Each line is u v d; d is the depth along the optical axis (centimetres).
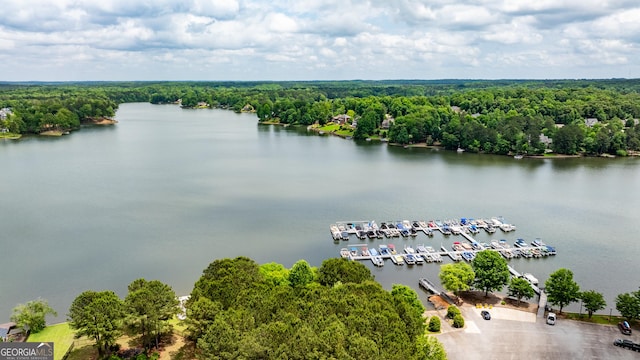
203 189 17988
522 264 12006
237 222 14388
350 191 18238
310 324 6325
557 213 15938
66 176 19562
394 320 6500
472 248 12925
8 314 9162
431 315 8975
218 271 8212
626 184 19900
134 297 7125
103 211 15075
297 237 13375
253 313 6712
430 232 14000
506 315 8950
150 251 12081
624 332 8275
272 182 19375
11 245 12300
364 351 5559
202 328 6850
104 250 12088
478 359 7450
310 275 9175
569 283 8962
